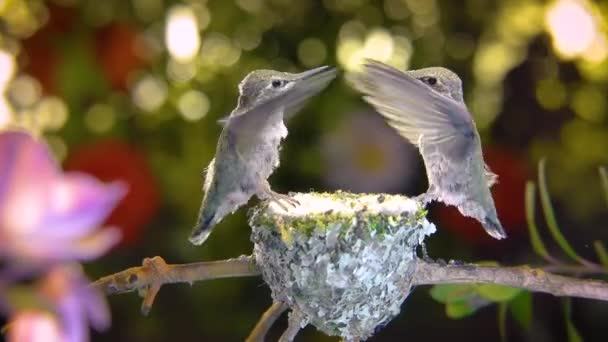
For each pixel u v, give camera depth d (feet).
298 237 2.11
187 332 2.85
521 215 2.63
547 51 2.82
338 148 2.67
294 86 2.11
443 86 2.27
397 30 2.81
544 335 2.87
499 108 2.83
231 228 2.79
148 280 2.09
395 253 2.13
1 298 1.58
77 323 1.62
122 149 2.48
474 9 2.82
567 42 2.78
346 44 2.79
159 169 2.70
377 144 2.66
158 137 2.73
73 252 1.62
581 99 2.82
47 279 1.62
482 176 2.29
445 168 2.27
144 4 2.72
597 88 2.82
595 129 2.83
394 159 2.66
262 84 2.14
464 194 2.28
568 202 2.84
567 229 2.84
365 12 2.80
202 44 2.75
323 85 2.09
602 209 2.84
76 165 2.47
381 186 2.66
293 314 2.14
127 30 2.60
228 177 2.16
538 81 2.82
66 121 2.65
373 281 2.12
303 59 2.78
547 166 2.84
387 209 2.14
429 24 2.82
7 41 2.62
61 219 1.63
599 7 2.79
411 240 2.14
